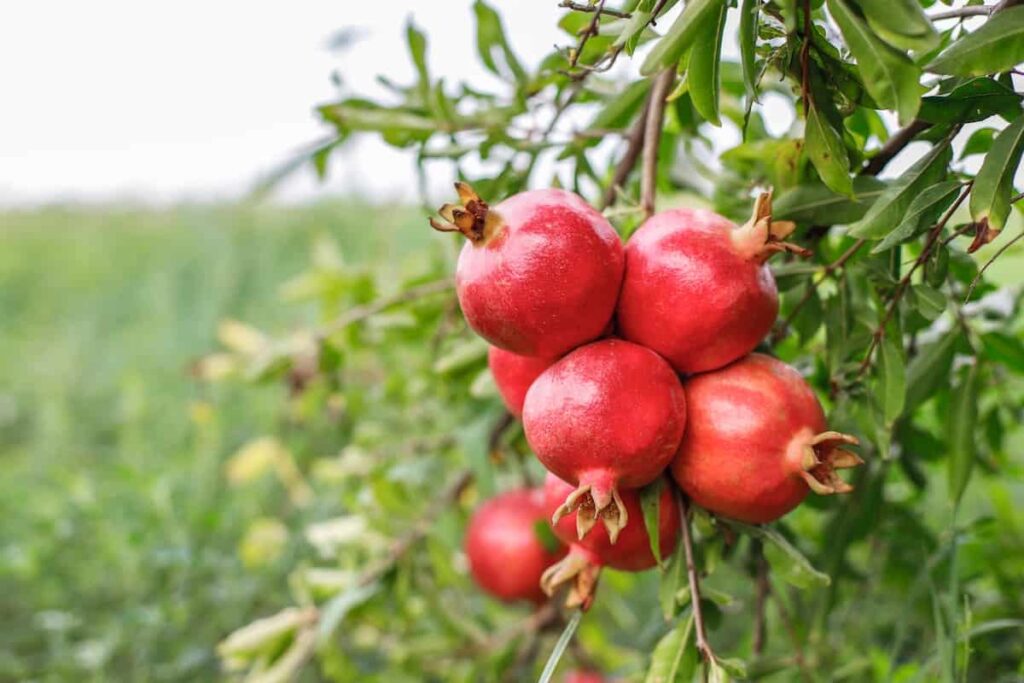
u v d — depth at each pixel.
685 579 0.76
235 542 1.63
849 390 0.81
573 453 0.69
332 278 1.38
